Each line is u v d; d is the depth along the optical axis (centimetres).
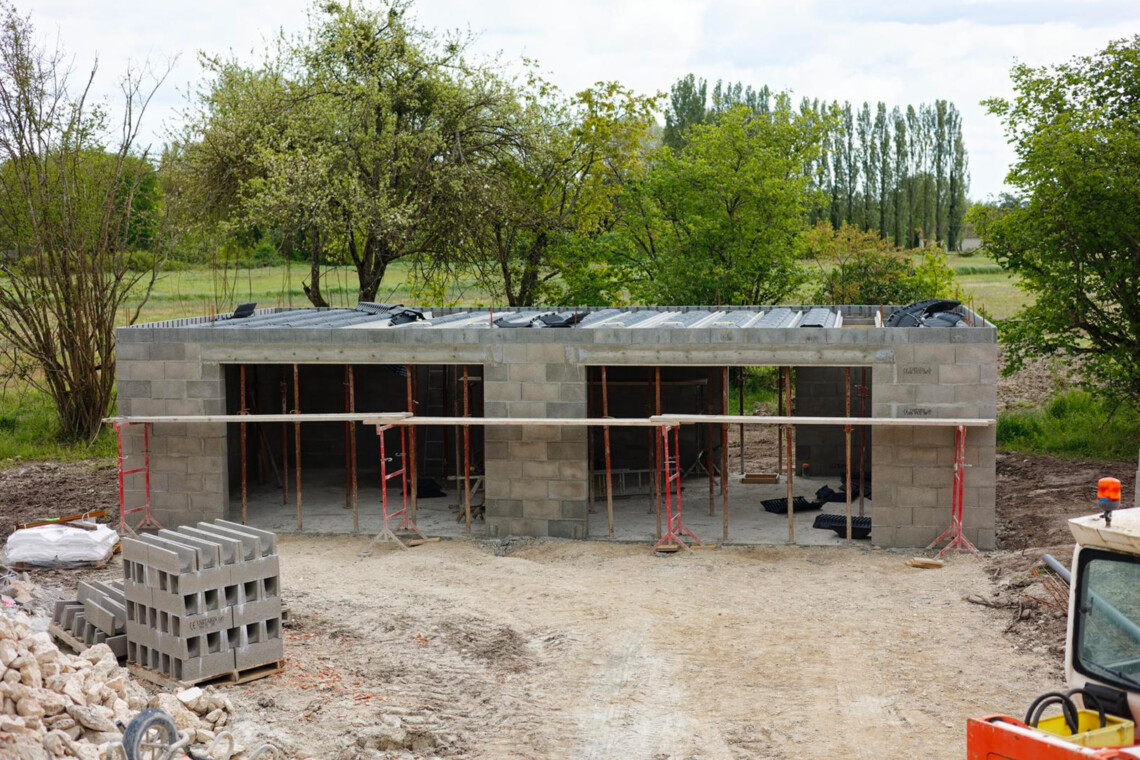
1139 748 614
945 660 1272
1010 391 3372
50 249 2908
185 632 1134
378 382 2569
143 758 895
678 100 5978
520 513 1916
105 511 2134
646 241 4031
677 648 1334
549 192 3731
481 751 1034
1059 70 2506
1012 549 1783
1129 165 2338
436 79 3366
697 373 2395
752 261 3612
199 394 1953
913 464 1791
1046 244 2534
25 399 3512
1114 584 696
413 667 1258
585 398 1877
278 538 1953
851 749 1030
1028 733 632
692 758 1016
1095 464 2469
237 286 4959
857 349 1773
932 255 3653
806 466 2503
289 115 3228
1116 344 2595
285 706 1123
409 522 1931
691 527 2003
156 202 3741
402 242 3334
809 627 1409
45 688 948
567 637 1375
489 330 1884
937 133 6881
